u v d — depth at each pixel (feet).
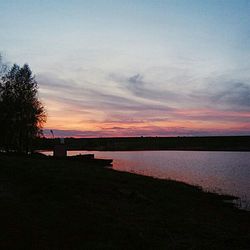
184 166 230.68
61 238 44.88
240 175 170.91
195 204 80.33
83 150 642.63
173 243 44.78
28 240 43.19
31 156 192.13
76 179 95.40
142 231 49.37
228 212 75.56
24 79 205.16
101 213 58.85
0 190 76.23
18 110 200.13
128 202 71.41
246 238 49.49
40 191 76.28
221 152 538.47
